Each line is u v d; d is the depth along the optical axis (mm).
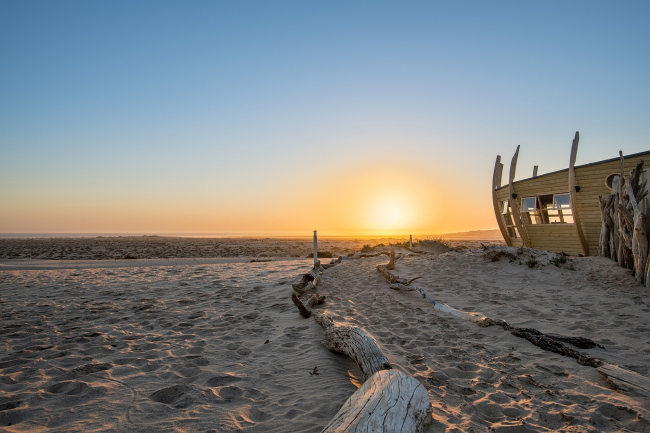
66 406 3518
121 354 5082
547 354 5070
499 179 18891
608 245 11039
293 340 5797
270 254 28562
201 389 3953
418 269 12820
